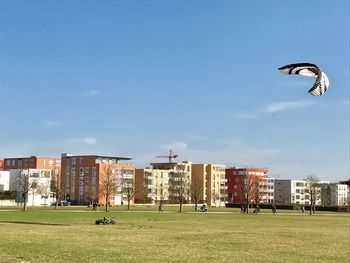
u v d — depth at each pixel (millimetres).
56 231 60344
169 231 64250
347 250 44625
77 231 60906
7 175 195750
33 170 198500
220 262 34219
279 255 39500
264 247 45750
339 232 69938
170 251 40406
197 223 85938
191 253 39344
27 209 142500
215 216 120062
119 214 116875
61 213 116062
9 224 73312
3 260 32125
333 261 36312
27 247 40781
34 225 71688
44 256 34938
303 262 35469
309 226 85125
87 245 43719
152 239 51781
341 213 185125
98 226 71688
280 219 111812
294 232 68062
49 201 199500
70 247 41562
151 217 105000
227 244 48000
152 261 33844
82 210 142750
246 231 67812
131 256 36375
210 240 52031
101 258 34781
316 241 53812
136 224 78562
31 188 184125
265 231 68750
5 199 181375
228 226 79125
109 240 49344
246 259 36250
